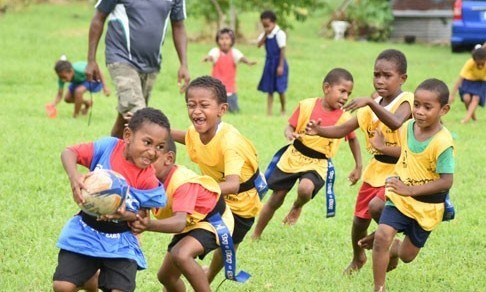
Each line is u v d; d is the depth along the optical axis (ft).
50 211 48.34
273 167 46.24
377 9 164.25
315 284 38.96
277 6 134.21
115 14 56.90
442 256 44.34
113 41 57.16
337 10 169.17
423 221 35.83
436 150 35.27
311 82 109.40
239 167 34.35
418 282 40.32
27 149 63.26
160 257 41.86
